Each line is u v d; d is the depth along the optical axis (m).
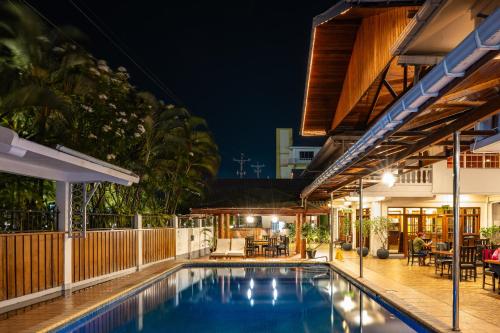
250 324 9.70
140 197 20.59
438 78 4.67
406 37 7.80
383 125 6.77
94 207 16.38
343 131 18.27
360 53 13.78
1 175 11.87
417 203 21.55
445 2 6.75
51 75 14.34
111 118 15.70
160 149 20.84
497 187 19.78
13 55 13.38
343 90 16.98
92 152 15.02
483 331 7.39
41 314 8.96
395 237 22.25
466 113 6.40
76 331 8.94
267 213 24.69
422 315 8.65
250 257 22.95
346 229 27.97
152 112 20.39
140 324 9.70
